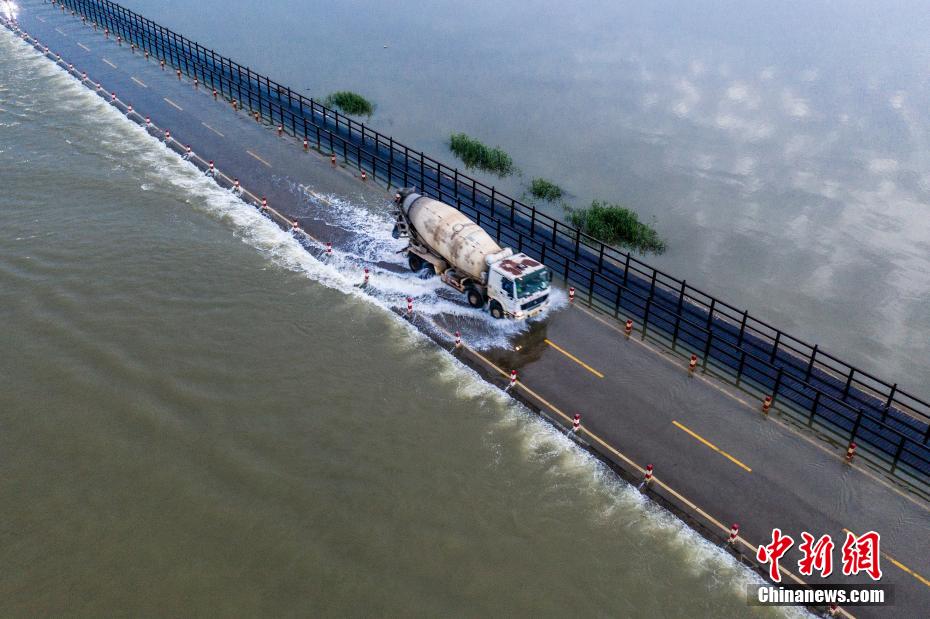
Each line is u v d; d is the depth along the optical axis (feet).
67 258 100.58
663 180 142.31
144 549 60.59
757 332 91.20
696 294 104.42
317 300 94.53
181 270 99.14
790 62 221.05
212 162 133.08
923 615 56.13
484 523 63.82
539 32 250.16
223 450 70.44
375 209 119.55
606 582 58.95
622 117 175.42
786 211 131.54
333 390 78.79
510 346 87.35
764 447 73.05
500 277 87.66
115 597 56.80
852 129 170.71
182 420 73.92
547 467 69.82
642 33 252.21
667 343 89.92
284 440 71.97
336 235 110.83
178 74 180.45
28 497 65.00
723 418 76.89
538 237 115.44
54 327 86.99
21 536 61.41
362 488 66.85
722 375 84.17
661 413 77.25
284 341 86.28
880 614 56.18
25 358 81.82
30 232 106.52
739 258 115.75
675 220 126.93
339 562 59.93
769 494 67.21
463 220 94.63
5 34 203.31
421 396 78.54
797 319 100.32
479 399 78.38
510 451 71.61
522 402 78.07
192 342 85.30
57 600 56.49
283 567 59.47
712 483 68.28
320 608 56.34
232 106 161.38
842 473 70.03
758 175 145.89
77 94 162.71
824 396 78.18
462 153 147.02
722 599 57.72
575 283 102.94
